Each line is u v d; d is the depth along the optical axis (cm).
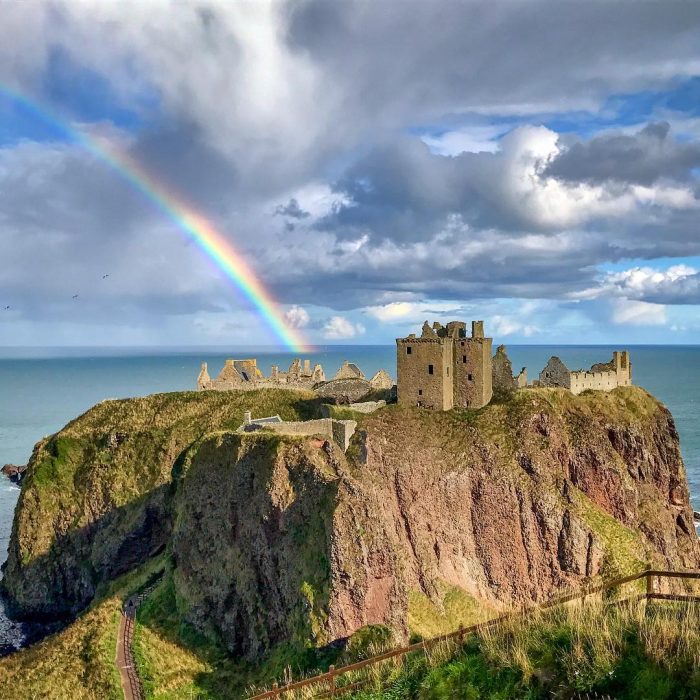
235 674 6419
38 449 11544
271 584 6819
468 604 8050
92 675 6150
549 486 8794
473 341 9531
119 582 8788
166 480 10262
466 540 8556
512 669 2025
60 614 10169
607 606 2262
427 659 2295
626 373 11581
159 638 6869
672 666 1788
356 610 6288
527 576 8519
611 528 8831
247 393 11856
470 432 9044
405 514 8188
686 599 2156
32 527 10581
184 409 11506
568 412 9812
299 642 6119
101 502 10488
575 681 1867
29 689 6028
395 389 10619
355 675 2567
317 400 11494
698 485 14938
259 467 7338
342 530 6481
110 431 11244
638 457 9975
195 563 7600
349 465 7725
